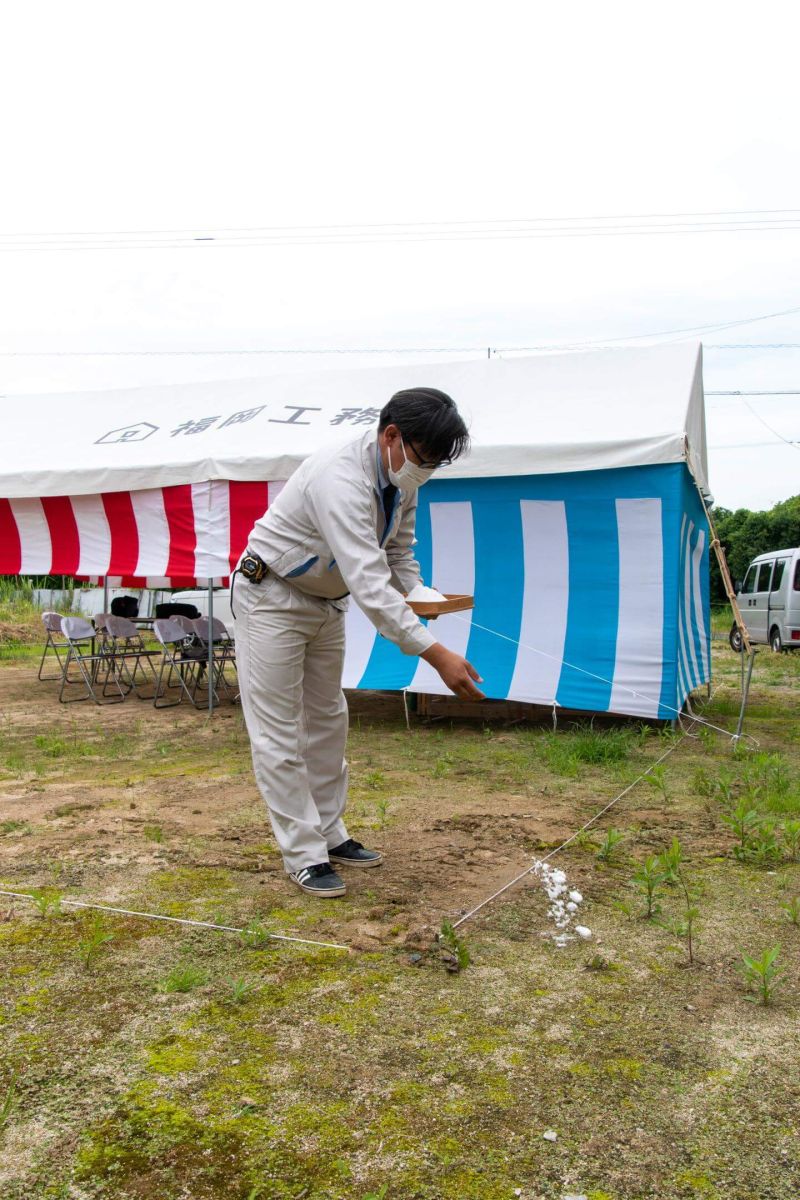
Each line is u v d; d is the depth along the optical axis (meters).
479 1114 1.91
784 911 3.06
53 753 5.96
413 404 2.77
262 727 3.18
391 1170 1.73
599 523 6.52
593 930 2.88
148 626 11.09
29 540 8.03
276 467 6.91
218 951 2.69
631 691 6.38
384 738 6.49
